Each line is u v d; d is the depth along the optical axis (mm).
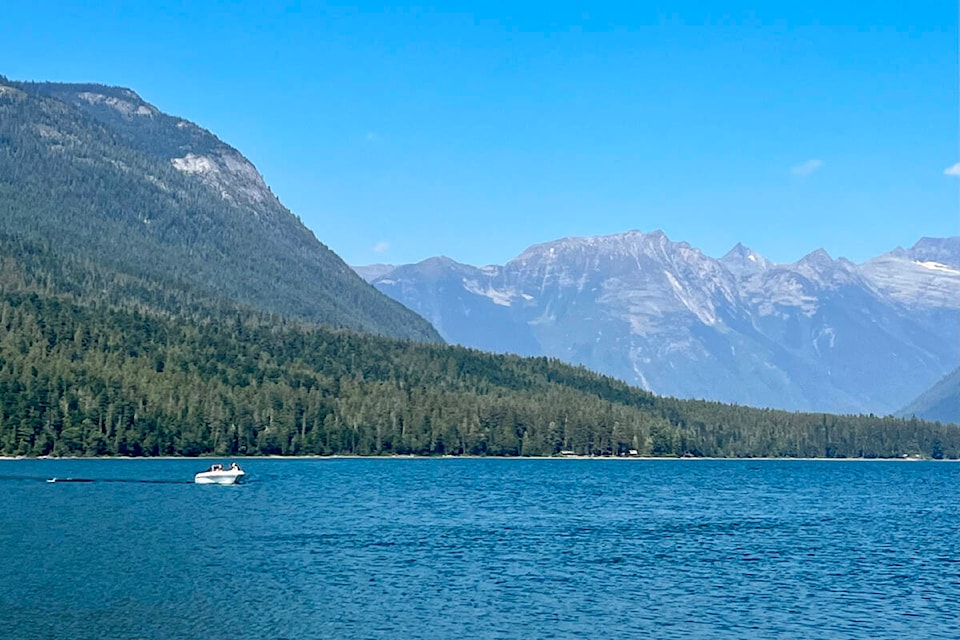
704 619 117875
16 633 107438
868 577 142875
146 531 172875
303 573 138250
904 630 114125
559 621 115812
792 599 128125
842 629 114375
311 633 109500
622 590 132000
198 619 113625
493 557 154125
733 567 149625
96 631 108625
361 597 124812
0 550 151500
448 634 109875
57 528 174500
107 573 135875
